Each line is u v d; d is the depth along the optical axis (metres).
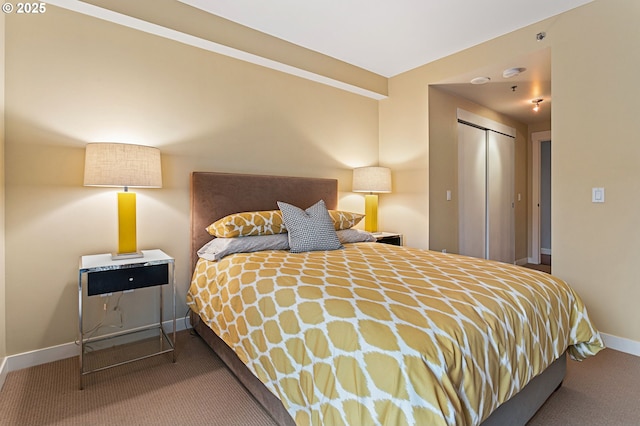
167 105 2.50
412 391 0.90
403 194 3.76
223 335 1.81
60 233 2.10
